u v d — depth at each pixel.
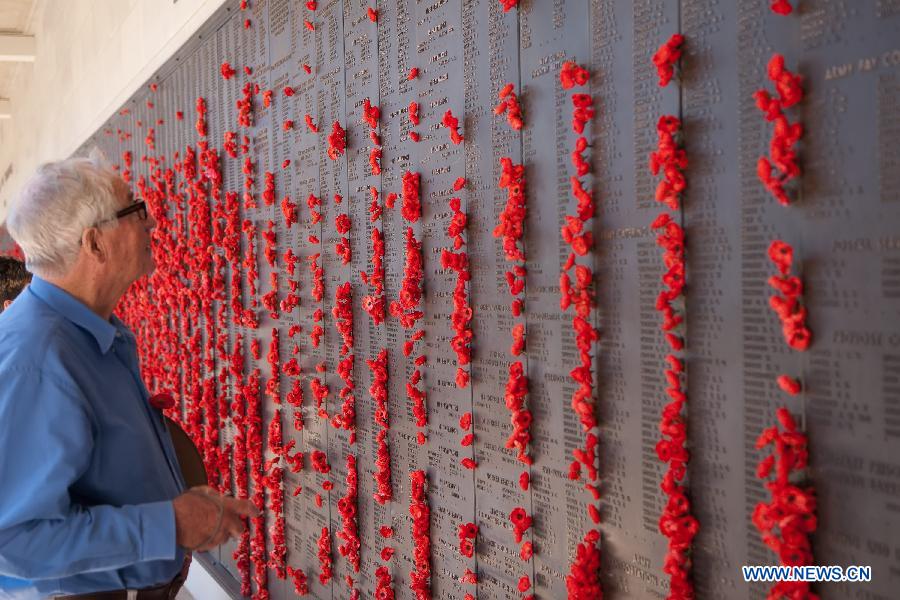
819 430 1.06
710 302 1.22
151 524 1.42
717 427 1.21
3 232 11.38
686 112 1.25
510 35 1.66
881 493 0.98
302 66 2.69
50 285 1.57
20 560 1.31
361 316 2.36
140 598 1.66
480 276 1.78
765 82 1.12
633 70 1.35
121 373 1.70
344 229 2.39
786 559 1.04
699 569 1.25
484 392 1.79
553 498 1.59
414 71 2.00
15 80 10.66
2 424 1.33
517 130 1.64
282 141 2.89
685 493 1.27
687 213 1.25
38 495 1.33
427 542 2.02
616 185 1.39
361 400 2.38
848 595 1.02
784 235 1.10
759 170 1.08
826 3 1.03
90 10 6.12
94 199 1.56
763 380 1.14
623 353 1.39
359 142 2.34
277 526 3.04
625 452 1.40
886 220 0.97
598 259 1.44
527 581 1.63
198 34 3.72
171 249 4.18
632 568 1.39
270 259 2.95
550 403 1.58
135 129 4.96
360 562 2.43
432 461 2.02
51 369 1.41
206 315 3.67
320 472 2.68
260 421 3.19
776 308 1.06
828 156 1.03
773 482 1.07
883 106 0.97
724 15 1.18
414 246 2.00
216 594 3.76
